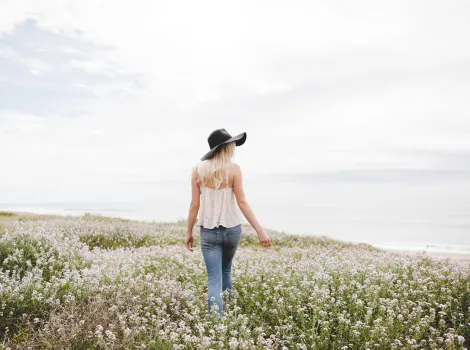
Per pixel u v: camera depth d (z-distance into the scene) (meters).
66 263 8.17
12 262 8.35
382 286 6.52
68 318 4.99
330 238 17.06
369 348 4.70
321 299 5.80
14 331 5.26
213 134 5.69
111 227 15.09
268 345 4.68
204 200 5.72
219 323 5.01
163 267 8.83
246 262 9.21
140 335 4.89
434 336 5.11
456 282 6.72
